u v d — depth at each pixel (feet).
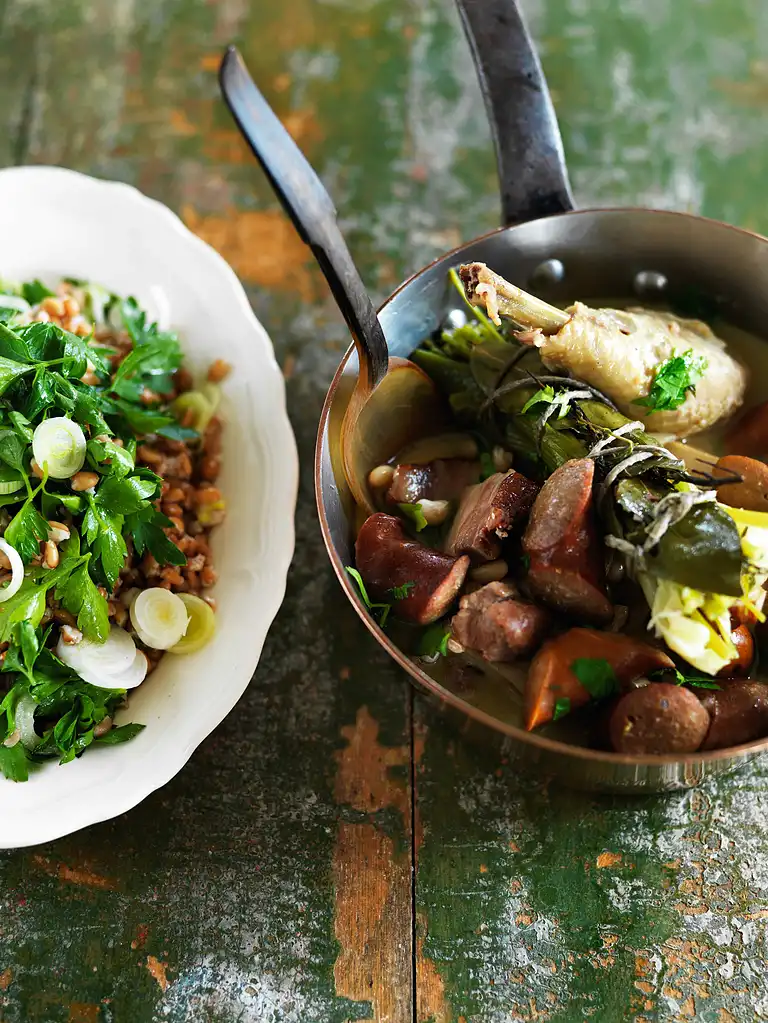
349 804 1.57
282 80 2.18
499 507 1.38
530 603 1.38
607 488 1.36
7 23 2.26
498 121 1.57
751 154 2.07
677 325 1.56
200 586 1.63
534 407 1.49
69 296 1.79
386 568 1.43
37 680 1.46
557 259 1.62
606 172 2.06
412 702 1.64
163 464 1.68
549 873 1.52
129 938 1.49
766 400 1.61
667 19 2.22
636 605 1.37
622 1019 1.43
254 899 1.51
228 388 1.75
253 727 1.63
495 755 1.60
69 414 1.52
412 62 2.19
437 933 1.49
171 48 2.22
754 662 1.41
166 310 1.81
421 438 1.62
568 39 2.21
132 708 1.54
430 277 1.55
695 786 1.52
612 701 1.33
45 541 1.48
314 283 1.98
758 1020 1.41
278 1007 1.45
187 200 2.06
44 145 2.13
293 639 1.69
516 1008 1.44
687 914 1.48
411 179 2.07
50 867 1.54
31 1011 1.45
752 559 1.32
